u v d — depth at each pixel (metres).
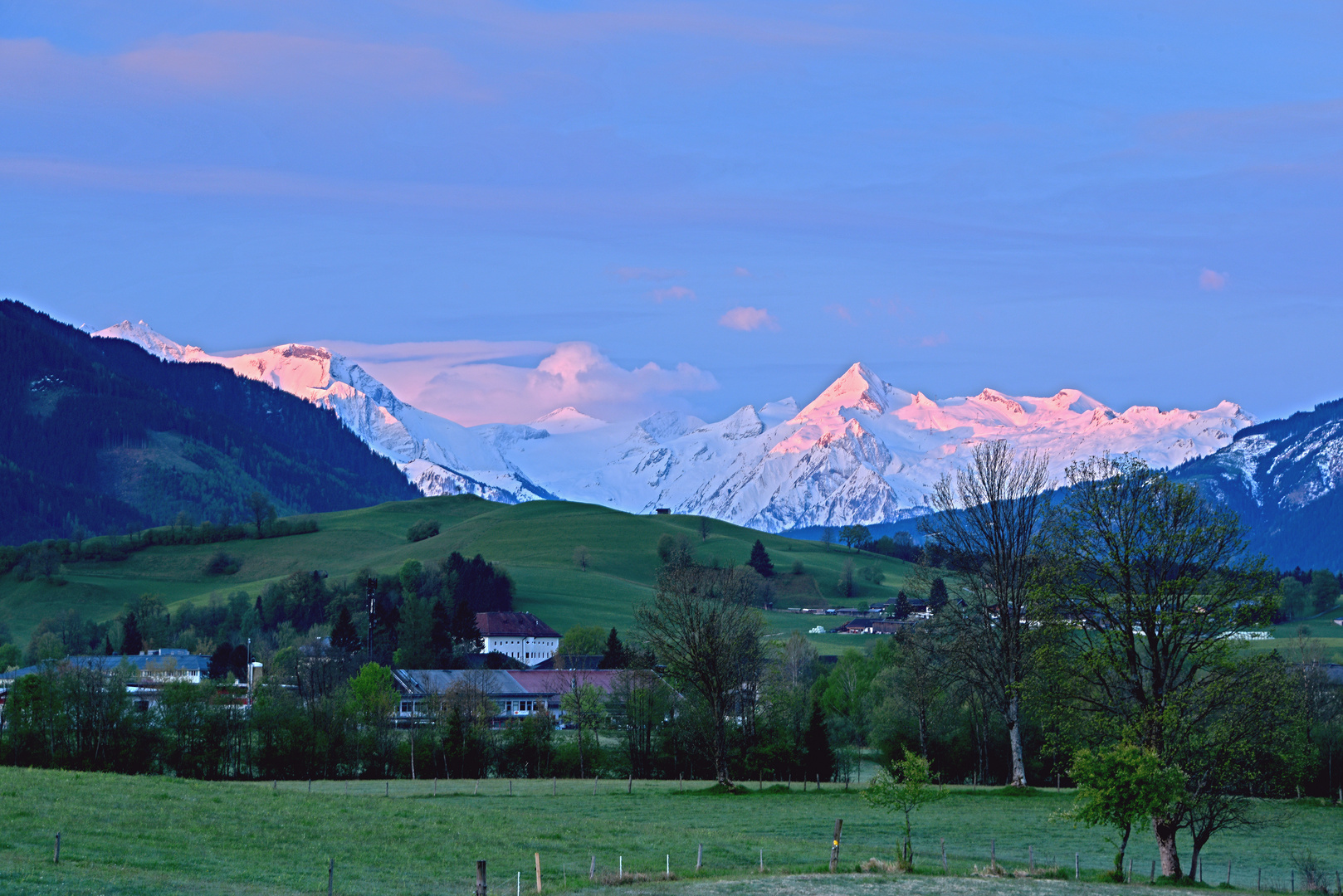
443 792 111.38
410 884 60.84
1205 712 70.81
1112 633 75.81
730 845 78.62
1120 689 76.69
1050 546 84.81
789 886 60.94
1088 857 81.00
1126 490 77.81
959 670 112.69
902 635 121.31
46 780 91.50
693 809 99.62
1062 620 79.31
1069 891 60.84
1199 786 69.44
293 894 55.94
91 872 57.28
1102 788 65.81
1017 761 110.94
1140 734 71.50
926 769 70.94
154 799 84.31
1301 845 91.06
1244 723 69.31
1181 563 75.31
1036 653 80.38
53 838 65.62
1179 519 76.25
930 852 80.62
